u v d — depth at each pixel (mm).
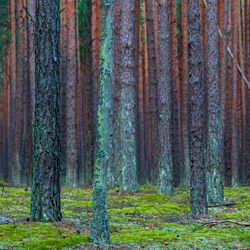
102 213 5520
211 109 11500
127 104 13523
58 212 7352
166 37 13320
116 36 16609
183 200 11453
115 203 10742
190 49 9211
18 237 5777
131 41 13664
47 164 7246
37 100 7379
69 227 6789
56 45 7551
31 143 16734
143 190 14023
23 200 11023
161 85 13133
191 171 9172
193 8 9258
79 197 12484
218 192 11141
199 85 9094
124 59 13609
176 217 8602
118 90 16469
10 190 14289
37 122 7332
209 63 11648
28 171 15969
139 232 6617
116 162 16609
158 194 12031
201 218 8477
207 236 6391
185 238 6234
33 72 15000
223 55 15914
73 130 17547
